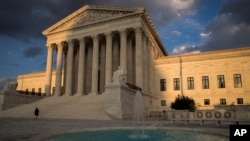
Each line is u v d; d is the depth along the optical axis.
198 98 47.09
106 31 46.22
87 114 29.38
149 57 47.62
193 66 49.00
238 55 45.41
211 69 47.31
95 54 46.47
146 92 42.59
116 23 45.34
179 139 11.41
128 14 43.69
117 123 21.62
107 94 29.11
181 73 49.72
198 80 47.97
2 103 38.94
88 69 51.91
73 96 44.19
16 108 38.72
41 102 42.72
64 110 32.56
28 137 12.10
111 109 28.19
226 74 45.84
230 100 44.47
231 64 45.81
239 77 44.69
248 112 22.41
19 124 20.45
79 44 51.88
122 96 29.02
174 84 49.88
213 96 46.00
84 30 49.44
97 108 31.05
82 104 34.44
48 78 51.56
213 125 19.36
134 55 49.25
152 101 46.34
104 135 13.02
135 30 42.91
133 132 14.49
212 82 46.72
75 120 25.78
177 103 36.75
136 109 30.95
